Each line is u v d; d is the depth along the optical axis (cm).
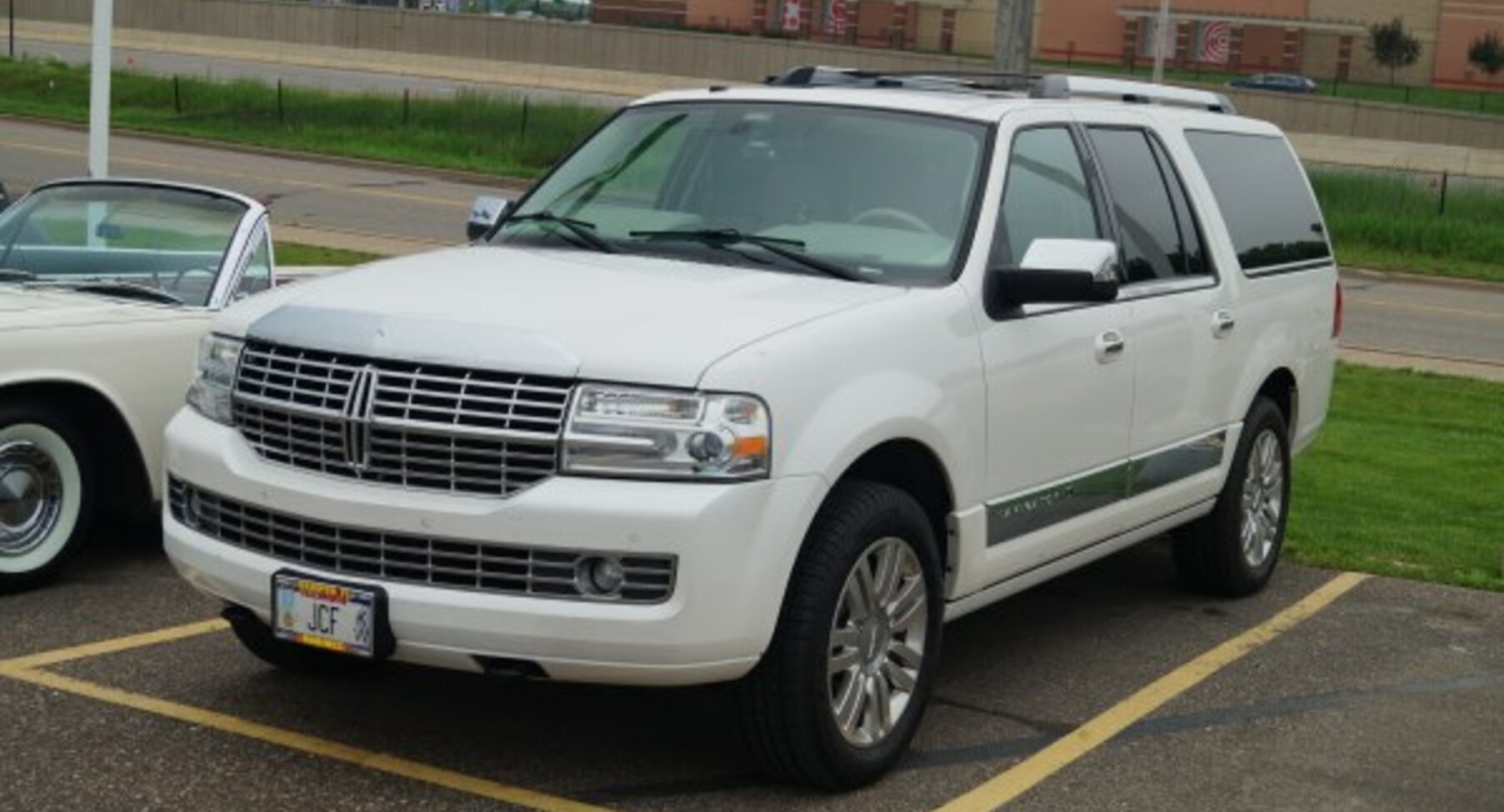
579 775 520
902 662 529
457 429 468
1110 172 659
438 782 509
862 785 517
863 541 497
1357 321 2159
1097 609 745
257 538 504
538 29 6053
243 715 558
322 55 6253
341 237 2148
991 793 520
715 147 611
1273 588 793
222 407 523
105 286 738
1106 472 628
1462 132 5350
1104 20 8231
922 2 8344
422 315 490
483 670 473
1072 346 598
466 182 3228
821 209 580
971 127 598
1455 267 2909
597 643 457
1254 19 8100
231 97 3984
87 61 5662
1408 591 798
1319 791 534
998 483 563
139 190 772
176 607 673
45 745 524
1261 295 754
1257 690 638
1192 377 689
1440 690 646
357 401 479
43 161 2853
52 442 680
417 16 6144
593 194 616
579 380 465
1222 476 729
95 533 783
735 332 484
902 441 516
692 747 546
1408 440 1273
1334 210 3222
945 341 536
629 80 6059
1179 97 762
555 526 456
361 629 473
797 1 8394
